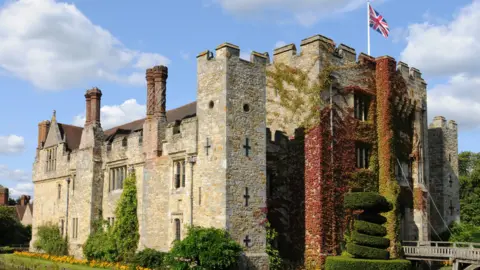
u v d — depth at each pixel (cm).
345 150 3130
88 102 3891
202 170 2792
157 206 3128
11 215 6231
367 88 3341
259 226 2741
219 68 2766
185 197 2900
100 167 3722
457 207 4462
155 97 3266
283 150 3178
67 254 3909
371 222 2789
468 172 7150
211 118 2778
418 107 3625
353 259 2705
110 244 3334
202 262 2473
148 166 3238
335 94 3142
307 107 3100
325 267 2850
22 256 4212
